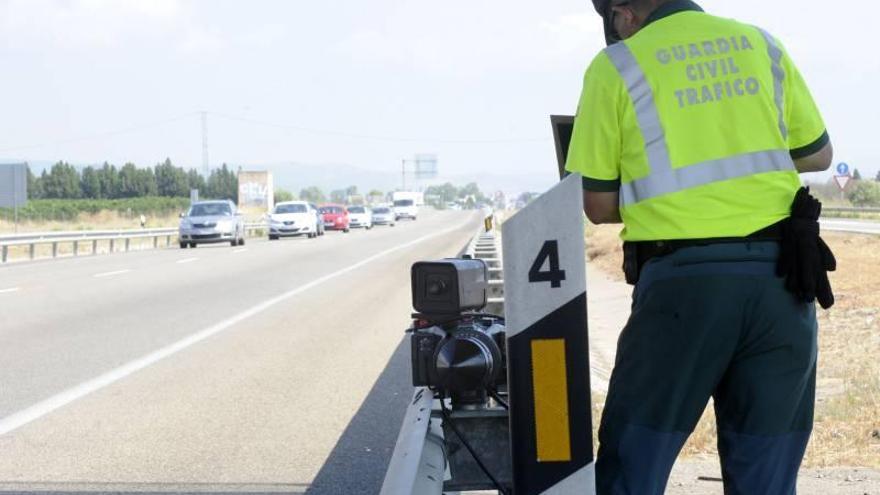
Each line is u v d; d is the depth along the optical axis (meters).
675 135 3.20
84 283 22.64
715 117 3.22
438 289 3.96
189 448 7.50
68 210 87.50
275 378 10.49
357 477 6.71
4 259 31.97
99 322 15.32
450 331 3.93
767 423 3.20
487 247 15.38
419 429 3.58
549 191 2.82
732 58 3.29
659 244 3.18
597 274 27.11
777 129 3.27
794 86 3.44
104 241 48.50
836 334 14.30
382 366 11.28
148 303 18.23
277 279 24.14
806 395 3.28
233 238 43.62
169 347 12.72
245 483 6.55
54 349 12.52
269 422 8.40
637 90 3.22
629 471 3.17
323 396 9.53
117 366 11.24
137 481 6.59
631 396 3.18
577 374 2.83
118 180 150.88
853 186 79.44
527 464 2.86
